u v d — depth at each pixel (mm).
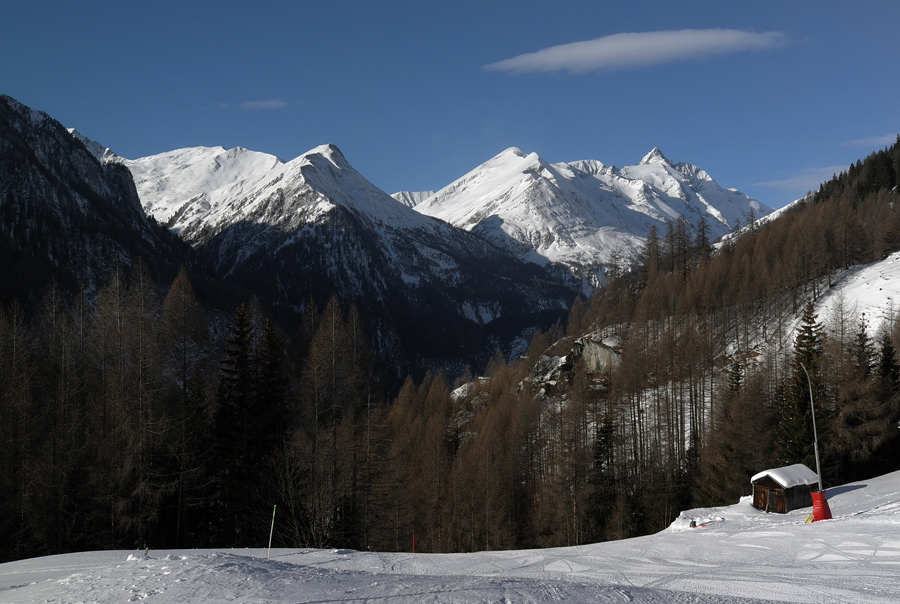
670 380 91375
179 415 44688
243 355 49781
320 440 46656
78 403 47281
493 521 68125
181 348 47031
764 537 29500
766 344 95375
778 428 57625
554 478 69000
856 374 57031
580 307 153875
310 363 52719
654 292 112812
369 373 64562
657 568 24266
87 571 21328
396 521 58062
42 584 19984
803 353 64750
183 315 46969
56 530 42969
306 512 43812
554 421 88062
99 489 42562
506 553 29453
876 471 55750
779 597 17875
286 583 18547
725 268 114375
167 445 43344
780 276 104500
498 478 72250
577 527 65312
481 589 17594
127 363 45438
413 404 107375
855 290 94375
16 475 43000
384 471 52219
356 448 49281
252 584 18281
